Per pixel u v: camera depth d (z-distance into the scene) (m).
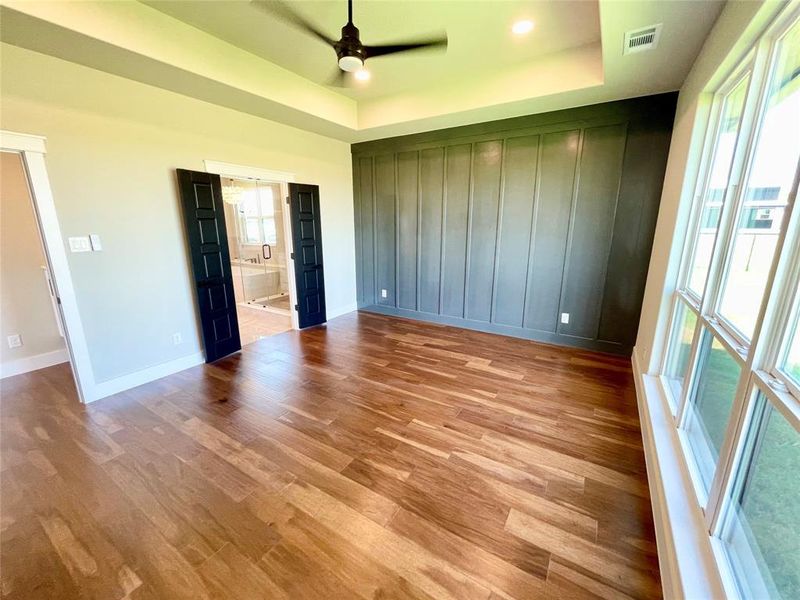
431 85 3.71
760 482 1.13
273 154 4.11
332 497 1.87
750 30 1.41
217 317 3.71
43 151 2.47
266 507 1.81
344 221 5.36
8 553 1.57
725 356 1.55
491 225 4.32
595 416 2.62
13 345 3.41
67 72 2.51
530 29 2.61
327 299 5.25
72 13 2.05
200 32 2.66
